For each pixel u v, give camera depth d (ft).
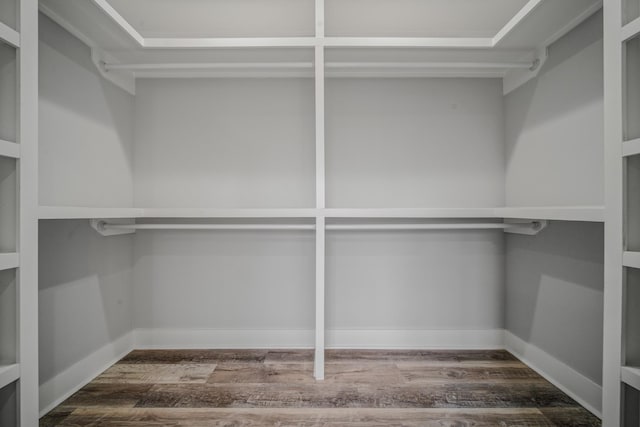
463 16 5.84
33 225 3.73
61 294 5.22
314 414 4.80
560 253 5.60
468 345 7.29
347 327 7.29
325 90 7.32
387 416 4.75
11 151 3.46
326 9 5.68
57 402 5.09
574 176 5.32
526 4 5.36
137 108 7.25
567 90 5.46
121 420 4.69
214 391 5.42
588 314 5.00
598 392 4.79
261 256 7.27
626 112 3.38
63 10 4.91
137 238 7.24
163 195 7.27
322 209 5.77
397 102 7.34
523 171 6.66
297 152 7.30
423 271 7.32
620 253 3.40
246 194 7.29
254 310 7.27
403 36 6.46
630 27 3.26
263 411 4.87
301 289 7.27
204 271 7.27
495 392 5.40
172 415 4.80
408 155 7.36
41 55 4.90
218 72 7.18
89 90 5.87
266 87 7.30
